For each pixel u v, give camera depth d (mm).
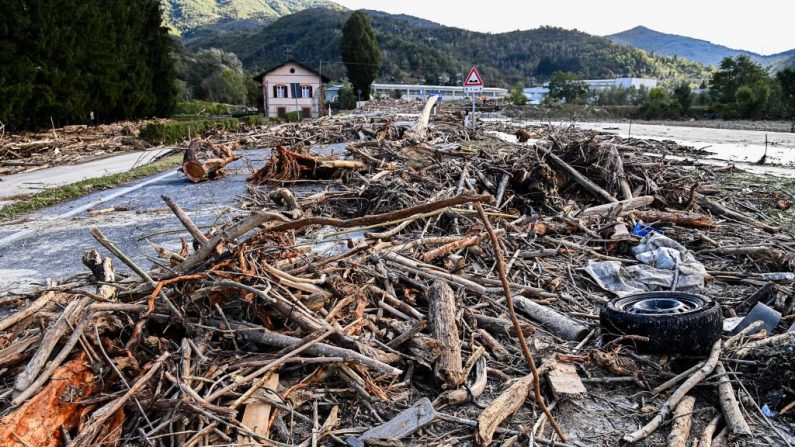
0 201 12023
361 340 4078
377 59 82062
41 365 3113
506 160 11586
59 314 3725
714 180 13656
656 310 4496
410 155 13438
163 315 3967
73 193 12609
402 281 5305
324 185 12414
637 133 33062
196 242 4859
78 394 3148
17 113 26969
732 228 8625
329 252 6598
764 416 3582
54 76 28703
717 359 4043
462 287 5320
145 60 39375
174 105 43500
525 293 5637
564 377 3936
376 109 60344
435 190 10125
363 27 80000
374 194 9688
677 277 6078
